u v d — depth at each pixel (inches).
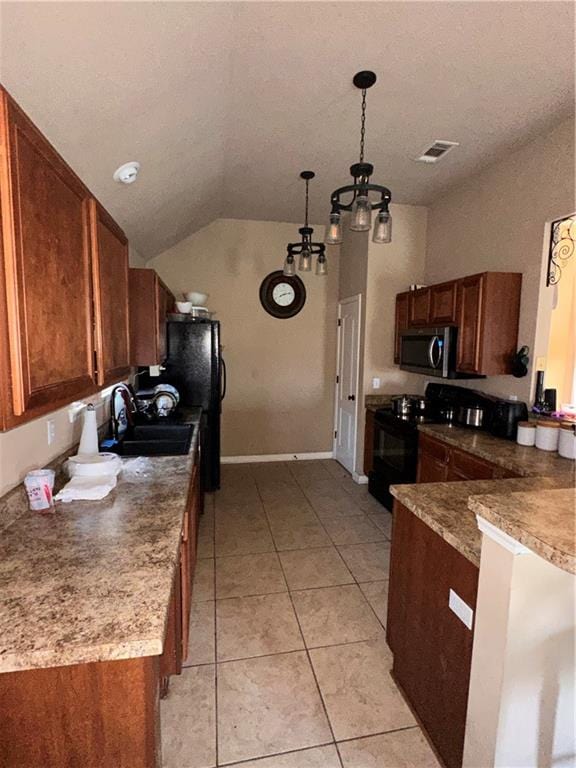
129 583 41.0
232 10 60.6
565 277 104.5
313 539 120.4
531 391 107.3
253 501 147.9
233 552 112.7
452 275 142.7
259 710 64.8
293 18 63.6
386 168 123.9
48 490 58.6
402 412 139.9
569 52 71.9
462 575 51.7
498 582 43.4
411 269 160.1
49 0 38.6
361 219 80.6
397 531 69.7
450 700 54.5
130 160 78.4
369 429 158.4
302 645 78.7
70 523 54.4
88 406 76.5
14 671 33.1
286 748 59.0
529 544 36.4
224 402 189.3
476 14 63.3
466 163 120.3
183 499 62.9
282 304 188.4
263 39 68.5
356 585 98.1
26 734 35.7
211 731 61.2
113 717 36.2
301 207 163.0
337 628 83.5
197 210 147.7
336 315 194.7
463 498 65.3
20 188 35.1
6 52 40.1
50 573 42.6
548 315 105.5
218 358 148.6
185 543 70.6
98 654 32.6
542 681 44.3
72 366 48.6
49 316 41.8
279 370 192.2
